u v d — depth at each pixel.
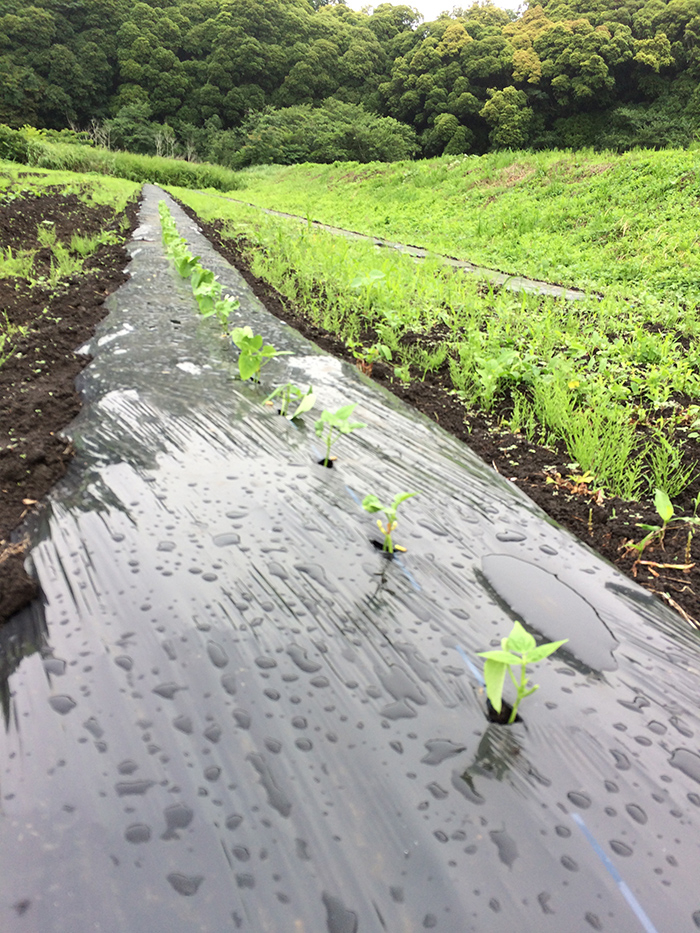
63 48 44.81
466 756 1.27
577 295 7.62
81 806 1.10
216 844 1.05
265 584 1.74
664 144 34.78
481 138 41.03
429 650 1.57
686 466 2.96
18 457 2.26
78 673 1.39
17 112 43.00
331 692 1.40
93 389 3.03
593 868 1.07
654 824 1.17
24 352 3.44
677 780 1.27
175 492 2.17
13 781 1.13
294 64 48.28
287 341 4.21
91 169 24.38
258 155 38.12
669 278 8.14
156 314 4.38
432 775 1.22
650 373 4.06
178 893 0.97
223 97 46.47
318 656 1.51
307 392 3.30
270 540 1.95
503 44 39.59
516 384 3.96
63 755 1.19
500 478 2.71
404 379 3.94
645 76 38.06
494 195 15.22
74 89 45.34
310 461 2.53
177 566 1.78
